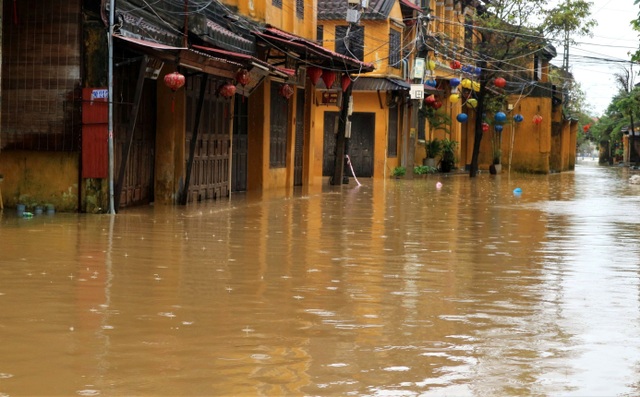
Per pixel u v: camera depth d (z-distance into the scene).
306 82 32.84
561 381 6.88
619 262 13.39
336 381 6.78
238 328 8.40
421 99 39.12
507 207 24.14
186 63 17.95
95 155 17.72
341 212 21.22
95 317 8.69
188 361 7.23
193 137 21.09
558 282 11.46
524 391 6.62
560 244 15.56
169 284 10.53
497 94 50.16
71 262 11.90
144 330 8.21
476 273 12.08
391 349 7.76
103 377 6.76
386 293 10.39
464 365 7.30
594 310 9.62
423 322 8.87
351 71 30.81
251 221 18.17
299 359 7.37
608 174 55.19
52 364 7.07
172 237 14.94
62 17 17.44
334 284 10.91
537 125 54.38
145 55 17.58
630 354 7.72
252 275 11.36
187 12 19.92
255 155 28.22
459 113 51.53
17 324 8.34
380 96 38.88
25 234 14.62
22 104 17.66
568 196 29.73
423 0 38.16
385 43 37.72
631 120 75.19
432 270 12.26
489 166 54.94
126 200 19.61
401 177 40.38
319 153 39.59
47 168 17.91
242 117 27.66
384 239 15.78
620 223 19.64
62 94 17.53
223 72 20.17
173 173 21.05
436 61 44.72
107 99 17.47
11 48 17.62
